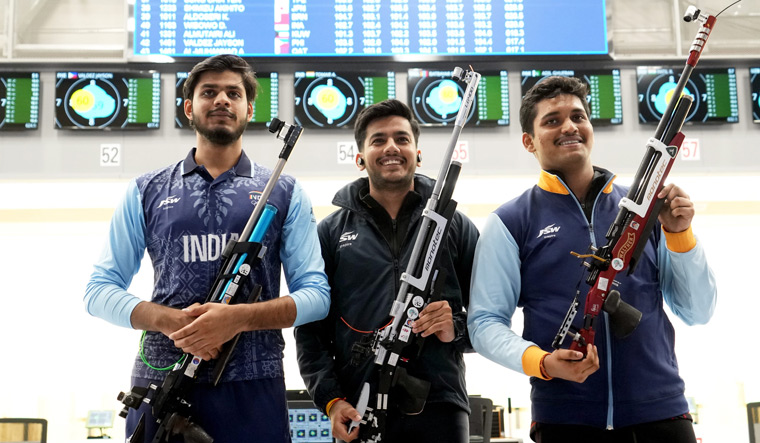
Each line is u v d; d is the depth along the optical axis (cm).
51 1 422
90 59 403
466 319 208
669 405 182
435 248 197
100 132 403
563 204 200
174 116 403
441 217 197
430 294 197
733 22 427
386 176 214
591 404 183
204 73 198
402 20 404
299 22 401
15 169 399
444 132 409
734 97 415
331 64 405
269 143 405
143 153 402
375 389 197
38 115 402
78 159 401
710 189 454
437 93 405
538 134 204
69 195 438
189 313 173
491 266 200
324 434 299
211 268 185
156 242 188
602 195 201
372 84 405
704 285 184
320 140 406
